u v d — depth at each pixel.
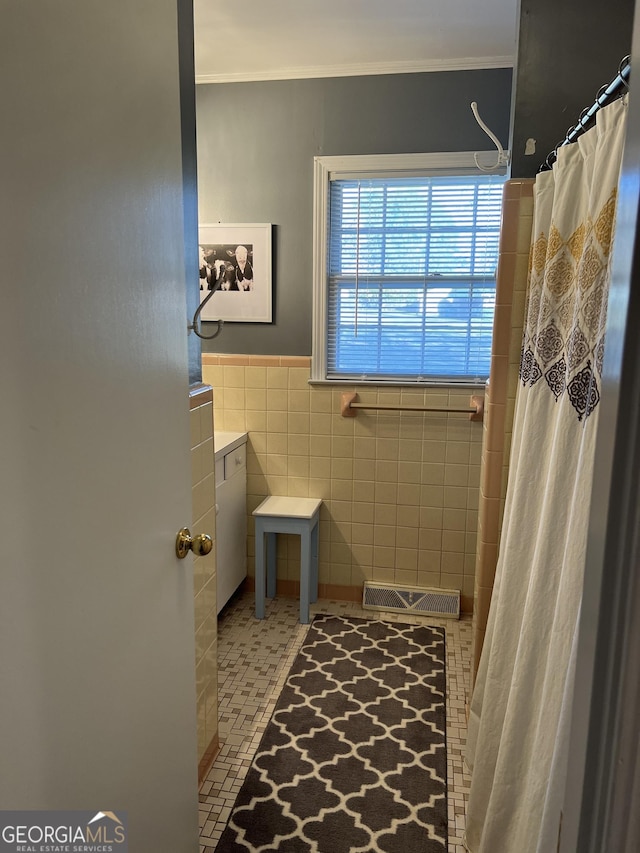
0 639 0.67
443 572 2.98
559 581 1.31
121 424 0.93
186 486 1.22
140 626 1.02
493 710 1.59
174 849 1.21
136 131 0.96
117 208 0.90
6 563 0.67
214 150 2.87
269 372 2.98
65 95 0.75
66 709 0.81
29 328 0.70
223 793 1.82
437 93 2.65
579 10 1.76
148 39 0.99
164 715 1.14
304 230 2.85
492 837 1.44
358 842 1.65
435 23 2.27
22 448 0.70
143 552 1.02
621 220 0.49
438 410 2.79
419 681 2.40
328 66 2.68
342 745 2.03
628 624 0.47
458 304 2.86
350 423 2.95
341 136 2.75
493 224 2.77
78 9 0.78
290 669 2.48
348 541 3.05
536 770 1.25
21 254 0.68
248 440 3.06
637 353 0.45
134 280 0.96
